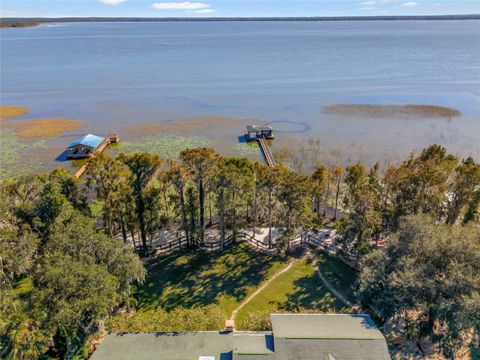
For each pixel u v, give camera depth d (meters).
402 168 34.94
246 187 33.72
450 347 20.08
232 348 18.58
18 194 29.78
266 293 27.92
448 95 93.69
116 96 97.69
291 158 57.75
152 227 33.66
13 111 82.56
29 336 18.20
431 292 20.91
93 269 20.41
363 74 126.06
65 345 19.91
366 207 30.47
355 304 26.20
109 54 186.25
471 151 58.53
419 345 22.38
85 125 73.94
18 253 24.31
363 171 36.94
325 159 57.19
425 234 23.48
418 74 123.94
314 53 185.00
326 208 42.50
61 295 18.98
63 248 22.75
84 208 33.16
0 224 27.16
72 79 120.31
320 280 29.33
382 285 22.62
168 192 41.94
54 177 31.75
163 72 133.75
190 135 68.56
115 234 36.91
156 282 29.48
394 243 24.50
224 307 26.44
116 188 32.47
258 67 143.50
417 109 81.88
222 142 65.12
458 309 19.36
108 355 18.17
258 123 75.44
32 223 26.84
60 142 64.50
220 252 33.72
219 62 156.88
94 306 19.16
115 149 61.38
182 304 26.89
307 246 34.25
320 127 72.44
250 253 33.47
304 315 20.58
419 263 22.62
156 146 62.84
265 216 39.12
